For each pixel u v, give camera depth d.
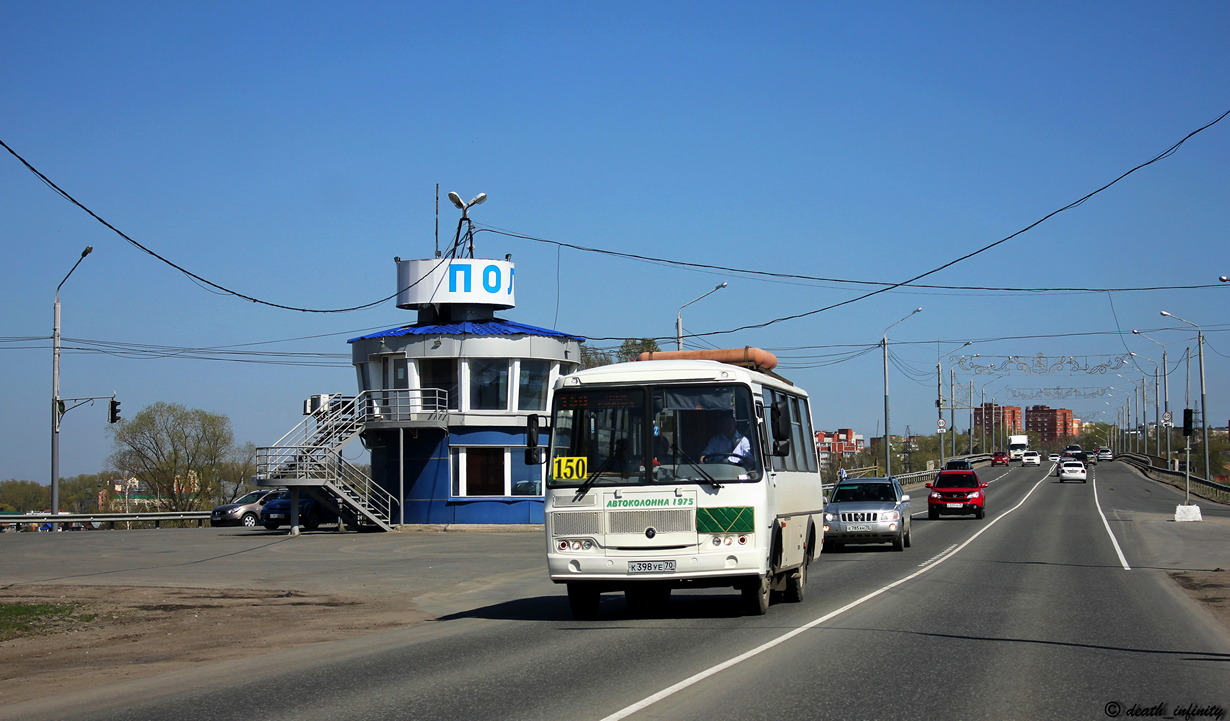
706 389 15.00
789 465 17.19
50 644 14.63
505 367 45.97
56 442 48.19
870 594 18.44
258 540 39.75
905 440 116.56
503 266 47.38
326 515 46.56
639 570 14.61
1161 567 23.89
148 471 75.06
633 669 10.74
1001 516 46.53
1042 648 12.13
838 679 10.09
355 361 47.25
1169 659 11.42
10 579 25.17
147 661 12.91
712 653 11.73
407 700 9.38
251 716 8.88
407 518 44.97
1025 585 19.94
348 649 13.24
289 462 42.72
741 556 14.51
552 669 10.87
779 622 14.55
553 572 14.90
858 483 31.20
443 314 47.91
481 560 29.31
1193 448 132.00
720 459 14.73
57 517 48.16
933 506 44.91
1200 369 72.06
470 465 45.03
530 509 44.97
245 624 16.62
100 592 21.84
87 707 9.63
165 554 33.31
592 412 15.12
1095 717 8.52
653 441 14.86
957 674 10.39
